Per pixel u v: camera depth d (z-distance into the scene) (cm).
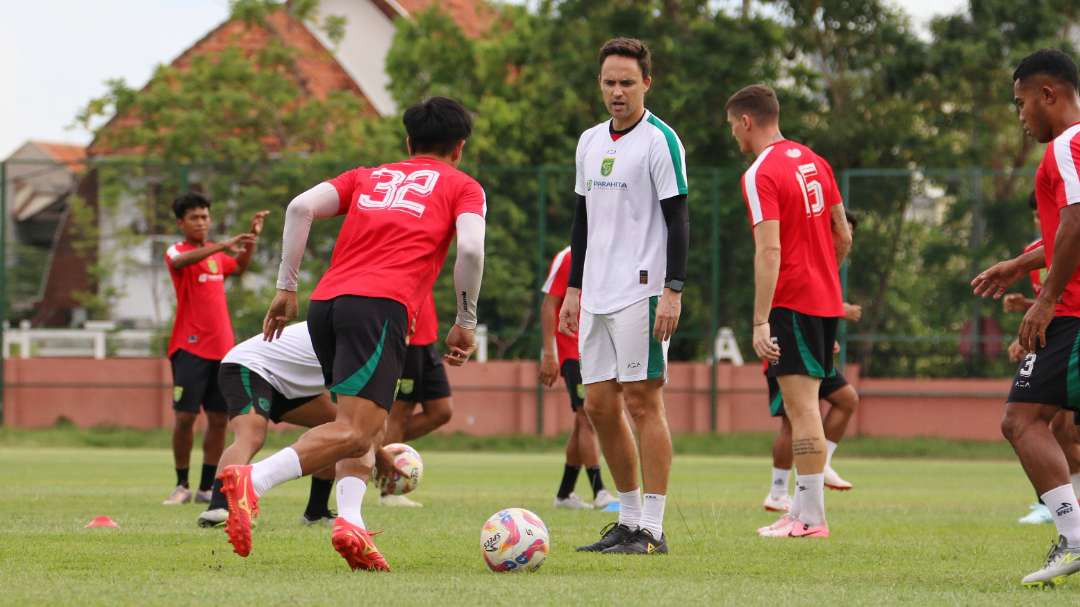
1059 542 2011
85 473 5222
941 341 8131
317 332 2062
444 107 2178
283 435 8088
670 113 9444
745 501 3966
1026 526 3097
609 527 2505
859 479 5603
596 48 9806
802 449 2791
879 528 3019
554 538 2662
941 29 9869
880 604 1716
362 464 2109
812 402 2788
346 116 10012
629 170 2394
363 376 1998
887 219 8162
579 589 1811
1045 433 2031
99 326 8494
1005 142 10488
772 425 8281
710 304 8294
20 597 1689
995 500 4194
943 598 1783
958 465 6969
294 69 11088
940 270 8125
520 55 10362
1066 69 2033
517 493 4303
